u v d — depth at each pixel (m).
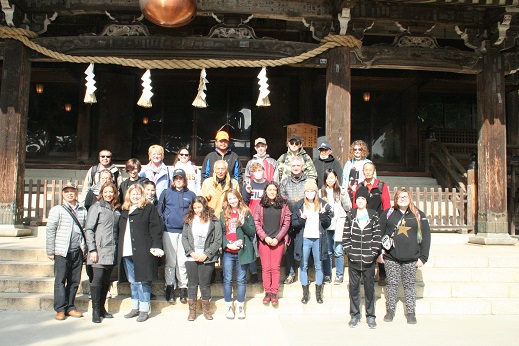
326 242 7.18
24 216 11.36
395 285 6.75
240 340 5.69
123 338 5.67
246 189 7.55
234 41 10.18
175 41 10.11
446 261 8.34
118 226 6.66
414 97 17.05
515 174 13.66
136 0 10.05
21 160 10.14
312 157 15.35
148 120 16.80
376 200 7.34
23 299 7.00
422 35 10.79
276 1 10.25
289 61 10.20
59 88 16.86
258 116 15.95
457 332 6.19
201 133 16.81
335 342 5.66
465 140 17.97
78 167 15.14
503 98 10.87
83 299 6.98
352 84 16.89
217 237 6.60
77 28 14.48
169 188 7.29
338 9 9.95
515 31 10.77
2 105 9.98
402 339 5.82
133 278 6.65
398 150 17.36
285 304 7.11
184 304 6.98
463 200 11.57
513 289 7.75
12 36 9.90
